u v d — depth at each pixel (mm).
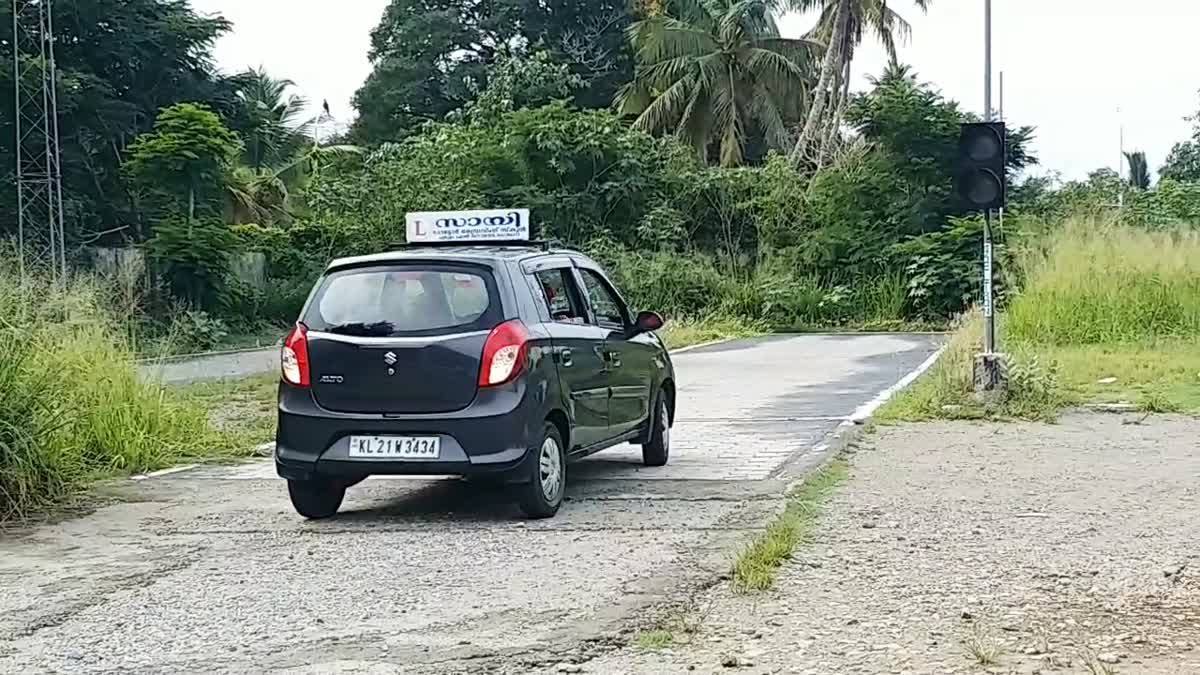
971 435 12680
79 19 36000
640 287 33344
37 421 9883
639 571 7301
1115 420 13672
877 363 22062
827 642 5844
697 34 43625
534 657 5758
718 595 6727
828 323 33500
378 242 33906
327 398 8734
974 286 32188
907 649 5711
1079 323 21625
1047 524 8438
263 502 9906
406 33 52844
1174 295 21922
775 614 6340
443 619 6406
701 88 43469
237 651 5949
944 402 14422
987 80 14617
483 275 8820
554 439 8984
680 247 36125
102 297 13211
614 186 35750
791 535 7918
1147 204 35031
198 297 32062
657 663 5621
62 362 11055
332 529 8766
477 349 8562
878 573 7137
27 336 10344
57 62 35625
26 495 9555
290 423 8805
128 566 7777
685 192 36969
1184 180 46688
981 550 7688
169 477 11180
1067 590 6734
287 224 45000
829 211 35438
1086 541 7918
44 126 32438
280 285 36688
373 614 6531
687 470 10914
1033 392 14438
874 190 34906
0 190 32625
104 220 35875
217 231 32406
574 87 47500
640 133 37531
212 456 12289
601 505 9344
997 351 15734
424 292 8820
